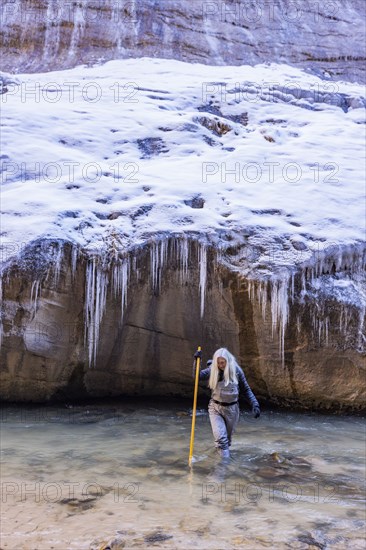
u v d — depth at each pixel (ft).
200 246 24.50
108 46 53.52
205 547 11.46
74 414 24.08
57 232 24.11
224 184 28.60
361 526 12.69
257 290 23.97
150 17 55.72
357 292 24.75
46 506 13.58
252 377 25.14
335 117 40.40
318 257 24.57
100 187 27.63
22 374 24.66
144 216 25.61
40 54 52.75
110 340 24.86
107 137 33.63
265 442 20.15
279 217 26.55
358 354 23.98
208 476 16.17
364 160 32.76
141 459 17.84
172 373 25.98
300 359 24.20
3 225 24.49
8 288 23.34
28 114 34.53
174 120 35.50
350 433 21.68
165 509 13.51
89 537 11.85
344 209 27.53
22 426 22.06
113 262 24.09
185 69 49.44
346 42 58.23
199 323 25.00
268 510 13.56
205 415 24.34
